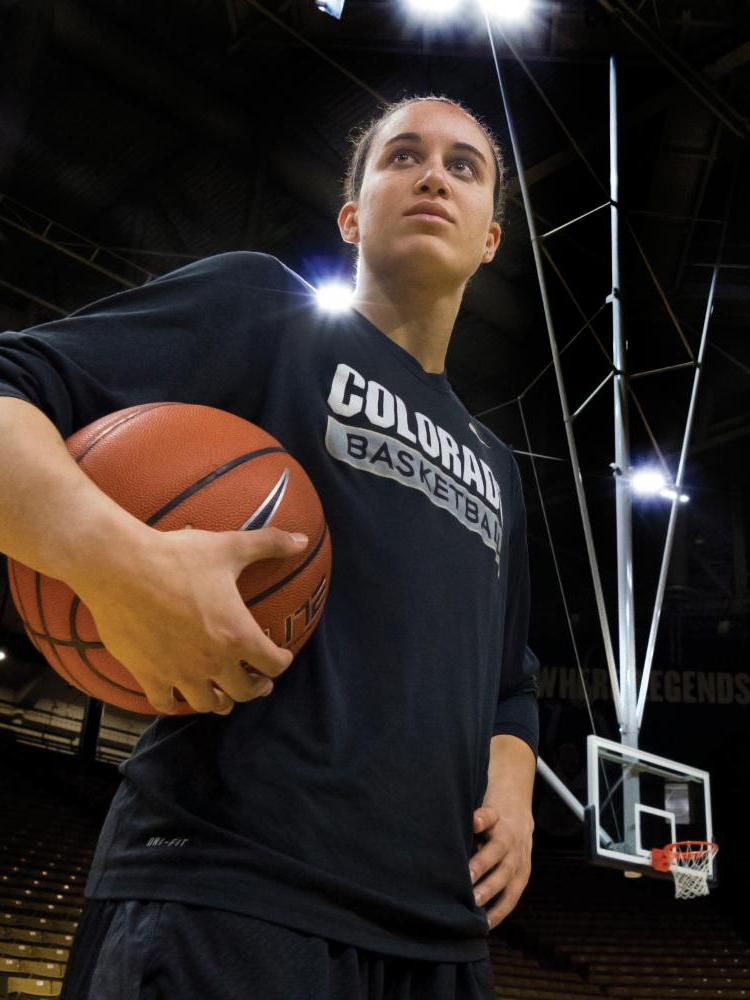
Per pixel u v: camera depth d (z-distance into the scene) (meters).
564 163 11.91
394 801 0.94
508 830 1.18
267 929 0.81
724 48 10.13
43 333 0.92
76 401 0.91
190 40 10.98
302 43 10.45
